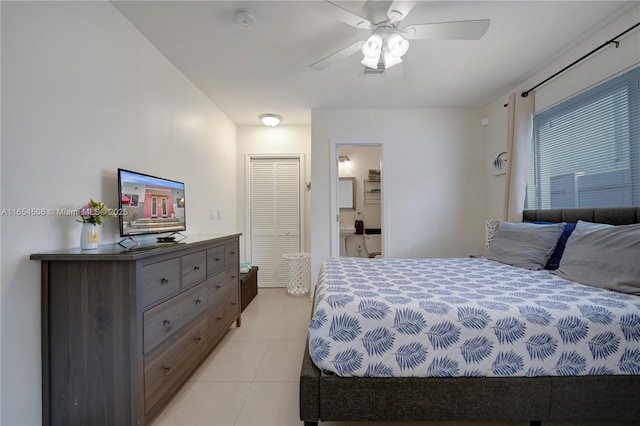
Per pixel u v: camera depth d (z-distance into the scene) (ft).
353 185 16.58
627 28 6.10
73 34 4.84
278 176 13.96
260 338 8.11
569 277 5.83
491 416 4.00
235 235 8.60
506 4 5.84
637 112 5.97
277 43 7.11
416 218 11.82
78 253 4.16
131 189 5.63
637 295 4.66
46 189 4.35
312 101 10.95
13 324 3.88
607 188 6.61
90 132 5.20
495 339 3.97
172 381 5.14
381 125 11.78
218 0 5.65
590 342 3.95
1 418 3.76
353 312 4.18
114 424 4.13
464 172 11.81
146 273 4.43
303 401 4.03
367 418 4.02
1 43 3.76
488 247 9.72
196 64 8.10
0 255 3.74
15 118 3.92
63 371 4.17
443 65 8.31
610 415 3.97
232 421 4.78
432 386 3.98
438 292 5.01
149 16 6.08
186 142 8.86
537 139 8.86
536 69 8.57
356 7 5.88
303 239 13.89
